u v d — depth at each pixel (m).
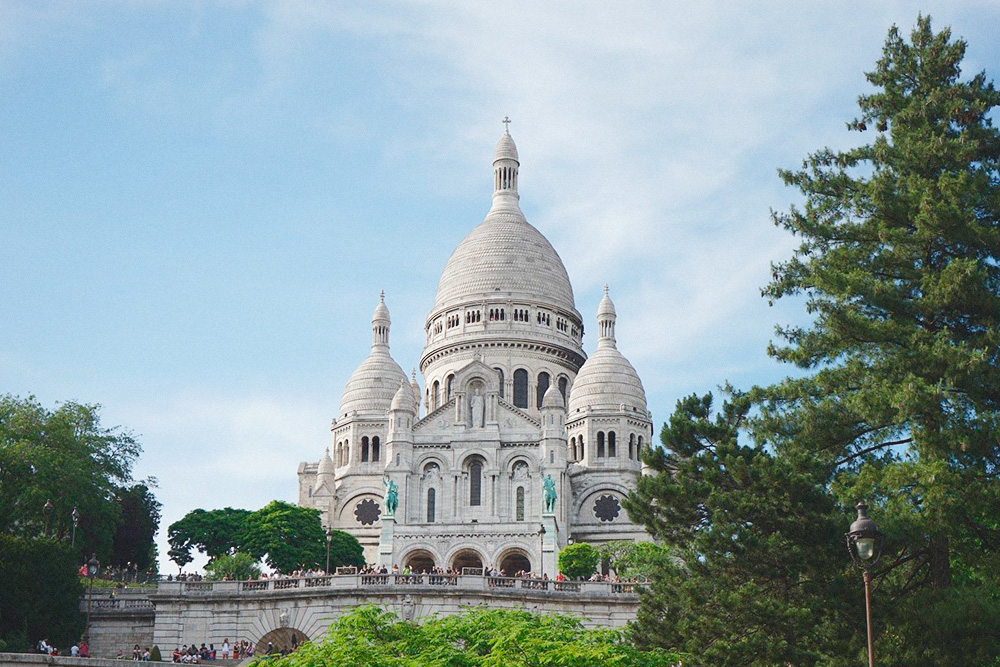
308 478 192.00
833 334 62.25
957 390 58.06
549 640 58.28
